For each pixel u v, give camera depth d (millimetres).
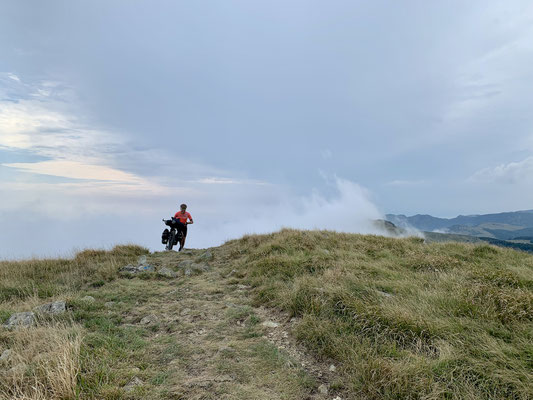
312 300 4926
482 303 4477
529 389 2580
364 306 4414
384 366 2992
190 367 3451
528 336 3557
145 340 4148
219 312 5379
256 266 8062
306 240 10008
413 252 8883
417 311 4258
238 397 2875
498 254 9141
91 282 7355
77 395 2592
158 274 8273
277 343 4117
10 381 2824
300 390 3025
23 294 6301
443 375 2857
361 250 9203
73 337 3844
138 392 2836
